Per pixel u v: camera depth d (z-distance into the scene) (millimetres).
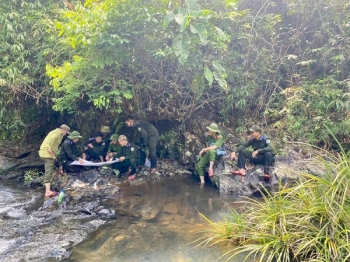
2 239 3684
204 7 5543
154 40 5367
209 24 4945
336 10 6625
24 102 7691
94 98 5551
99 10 4984
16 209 4645
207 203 4812
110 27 5043
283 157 5715
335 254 2678
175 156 6965
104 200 5008
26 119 7934
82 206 4711
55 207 4688
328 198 3074
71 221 4219
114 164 6148
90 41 5047
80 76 5637
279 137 6188
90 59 5363
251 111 7027
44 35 6988
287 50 6992
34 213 4469
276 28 7227
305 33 6996
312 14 6812
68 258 3238
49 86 6957
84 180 5602
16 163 6957
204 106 7129
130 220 4211
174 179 6172
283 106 6453
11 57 7027
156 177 6258
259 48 6871
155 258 3174
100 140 6473
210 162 5773
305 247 2904
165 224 4039
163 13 5059
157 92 6340
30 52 7016
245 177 5453
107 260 3168
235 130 6824
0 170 6645
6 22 6922
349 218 2855
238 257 3109
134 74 5863
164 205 4762
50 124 8141
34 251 3389
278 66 6852
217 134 5824
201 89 6262
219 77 5984
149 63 5867
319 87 6012
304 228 3064
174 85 6234
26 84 6863
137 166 6293
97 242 3588
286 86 6930
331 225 2914
